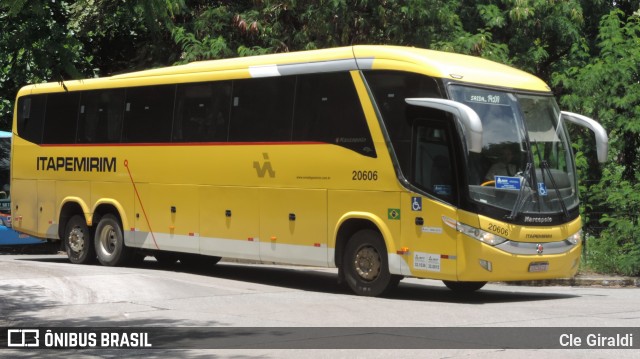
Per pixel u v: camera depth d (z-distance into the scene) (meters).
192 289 18.88
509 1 30.28
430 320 14.50
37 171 26.05
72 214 25.27
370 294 18.23
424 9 27.67
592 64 25.56
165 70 22.73
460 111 16.50
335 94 18.84
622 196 22.55
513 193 17.31
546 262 17.55
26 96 26.58
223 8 30.19
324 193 18.95
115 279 20.00
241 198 20.64
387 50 18.16
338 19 27.84
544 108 18.45
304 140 19.36
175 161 22.20
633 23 25.78
